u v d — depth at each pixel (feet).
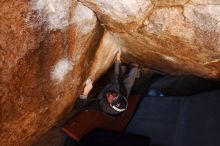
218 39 5.61
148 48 7.63
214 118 10.12
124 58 10.01
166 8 5.42
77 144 12.22
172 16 5.52
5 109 5.06
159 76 13.38
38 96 5.77
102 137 12.26
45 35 5.25
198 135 10.25
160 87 13.56
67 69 6.30
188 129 10.87
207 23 5.39
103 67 9.09
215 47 5.81
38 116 6.20
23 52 4.97
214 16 5.21
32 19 4.90
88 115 12.80
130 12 5.56
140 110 13.38
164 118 12.26
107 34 7.66
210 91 11.11
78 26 5.98
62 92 6.61
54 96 6.33
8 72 4.85
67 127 12.32
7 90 4.96
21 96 5.32
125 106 8.82
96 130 12.48
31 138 6.61
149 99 13.47
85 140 12.27
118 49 9.17
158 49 7.32
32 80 5.41
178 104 12.13
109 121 13.02
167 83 13.32
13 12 4.59
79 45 6.34
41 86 5.72
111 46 8.43
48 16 5.15
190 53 6.59
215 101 10.57
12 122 5.42
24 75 5.18
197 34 5.71
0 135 5.29
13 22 4.65
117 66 9.52
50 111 6.59
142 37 6.84
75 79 6.94
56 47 5.63
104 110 9.04
